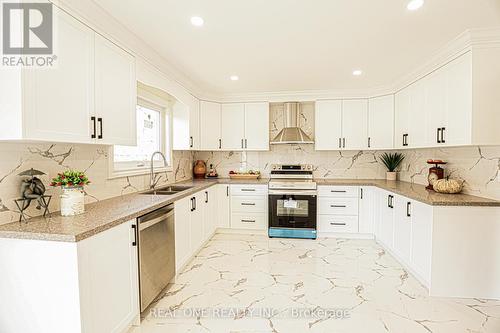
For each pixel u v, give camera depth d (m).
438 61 2.63
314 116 4.46
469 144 2.20
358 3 1.76
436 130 2.71
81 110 1.68
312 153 4.55
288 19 1.96
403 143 3.51
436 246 2.29
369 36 2.24
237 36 2.24
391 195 3.20
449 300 2.24
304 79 3.52
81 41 1.68
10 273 1.42
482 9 1.82
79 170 2.07
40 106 1.40
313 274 2.74
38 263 1.39
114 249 1.64
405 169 4.01
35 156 1.71
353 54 2.64
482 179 2.43
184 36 2.23
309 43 2.38
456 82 2.38
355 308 2.13
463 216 2.25
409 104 3.34
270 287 2.47
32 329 1.42
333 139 4.17
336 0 1.73
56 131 1.50
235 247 3.56
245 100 4.37
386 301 2.23
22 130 1.31
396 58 2.74
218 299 2.28
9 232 1.38
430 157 3.32
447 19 1.96
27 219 1.63
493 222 2.22
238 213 4.16
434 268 2.30
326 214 3.96
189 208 2.95
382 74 3.30
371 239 3.88
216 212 4.14
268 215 4.03
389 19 1.96
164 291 2.41
